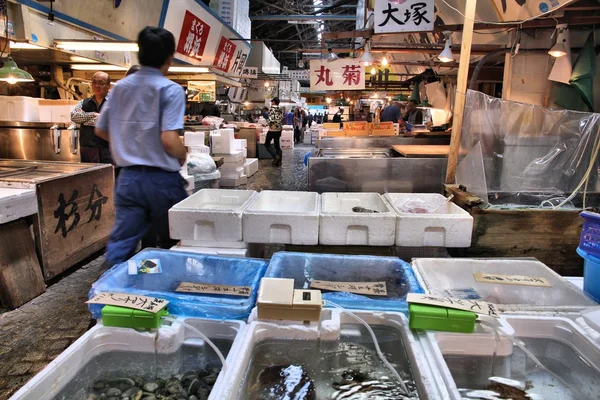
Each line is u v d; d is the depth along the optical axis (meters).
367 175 4.41
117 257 2.63
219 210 2.70
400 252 2.81
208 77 9.83
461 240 2.62
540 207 3.26
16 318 3.05
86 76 7.38
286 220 2.66
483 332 1.55
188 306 1.71
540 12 4.35
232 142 8.57
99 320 1.70
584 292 1.90
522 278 2.07
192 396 1.42
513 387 1.43
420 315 1.55
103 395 1.43
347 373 1.46
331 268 2.19
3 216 3.08
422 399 1.27
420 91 13.07
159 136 2.62
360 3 11.95
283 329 1.59
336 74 8.85
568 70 5.01
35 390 1.30
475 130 3.95
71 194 3.86
